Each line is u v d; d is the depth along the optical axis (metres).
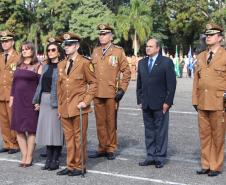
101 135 8.52
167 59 7.73
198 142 9.79
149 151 7.92
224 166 7.76
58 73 7.32
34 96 7.70
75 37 7.27
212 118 7.16
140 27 47.88
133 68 32.12
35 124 7.84
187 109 15.27
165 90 7.74
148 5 50.09
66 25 51.03
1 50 9.37
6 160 8.39
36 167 7.86
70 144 7.28
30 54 8.02
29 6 50.97
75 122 7.21
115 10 58.91
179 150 9.05
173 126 11.79
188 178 7.07
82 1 49.44
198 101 7.32
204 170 7.30
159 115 7.73
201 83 7.20
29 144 7.91
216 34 7.12
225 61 7.09
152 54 7.79
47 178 7.14
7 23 49.47
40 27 51.06
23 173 7.46
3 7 50.47
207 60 7.21
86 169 7.66
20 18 51.00
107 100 8.46
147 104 7.77
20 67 8.02
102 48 8.67
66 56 7.45
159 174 7.30
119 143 9.81
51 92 7.50
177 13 51.41
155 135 7.87
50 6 48.91
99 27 8.63
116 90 8.51
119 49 8.60
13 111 7.92
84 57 7.35
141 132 11.04
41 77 7.62
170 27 51.88
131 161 8.22
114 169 7.65
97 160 8.34
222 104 7.11
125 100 18.39
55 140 7.48
